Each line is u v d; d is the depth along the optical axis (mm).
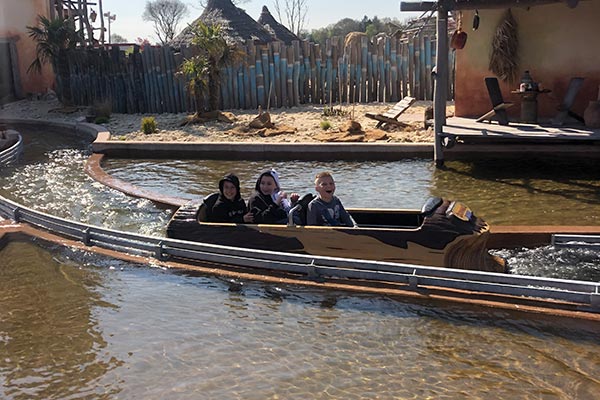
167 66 20047
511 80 13352
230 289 5883
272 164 12719
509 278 5418
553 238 7164
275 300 5613
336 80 19562
